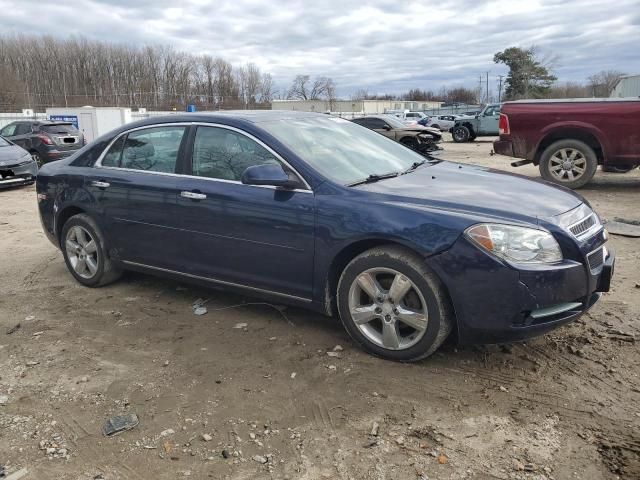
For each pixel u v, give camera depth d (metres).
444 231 3.32
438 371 3.52
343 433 2.94
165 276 4.72
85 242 5.21
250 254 4.06
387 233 3.46
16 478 2.66
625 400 3.15
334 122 4.87
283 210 3.84
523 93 77.44
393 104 89.38
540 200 3.63
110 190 4.85
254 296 4.23
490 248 3.22
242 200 4.02
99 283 5.20
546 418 3.01
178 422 3.08
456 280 3.30
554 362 3.58
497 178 4.18
